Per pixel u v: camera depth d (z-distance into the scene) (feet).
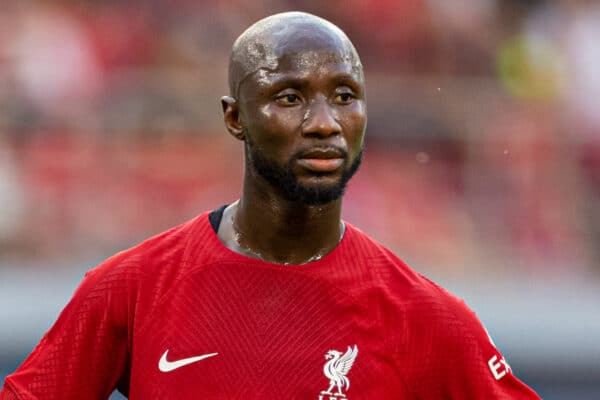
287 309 31.65
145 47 123.95
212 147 110.22
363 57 127.54
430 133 113.70
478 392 32.04
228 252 32.42
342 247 32.94
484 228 112.68
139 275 32.19
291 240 32.42
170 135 110.11
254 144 31.19
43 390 31.83
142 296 31.89
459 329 32.07
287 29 30.89
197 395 30.78
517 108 120.47
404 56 127.75
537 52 129.90
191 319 31.50
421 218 112.78
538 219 113.19
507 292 103.81
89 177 108.27
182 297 31.76
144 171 108.99
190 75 112.16
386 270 32.86
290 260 32.65
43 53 119.44
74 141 109.40
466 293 102.12
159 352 31.19
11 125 111.34
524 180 114.73
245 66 31.30
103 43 122.72
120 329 32.04
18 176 107.76
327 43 30.53
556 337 93.30
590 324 94.89
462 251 111.65
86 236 107.24
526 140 117.60
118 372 32.42
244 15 126.72
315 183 30.37
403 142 113.50
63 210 107.34
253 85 30.94
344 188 30.94
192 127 110.63
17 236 106.63
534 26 131.44
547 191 114.73
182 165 109.50
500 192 113.70
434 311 32.04
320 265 32.27
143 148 109.50
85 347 31.94
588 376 92.17
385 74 127.24
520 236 112.57
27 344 87.45
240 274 32.01
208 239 33.01
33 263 105.50
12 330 87.76
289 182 30.53
